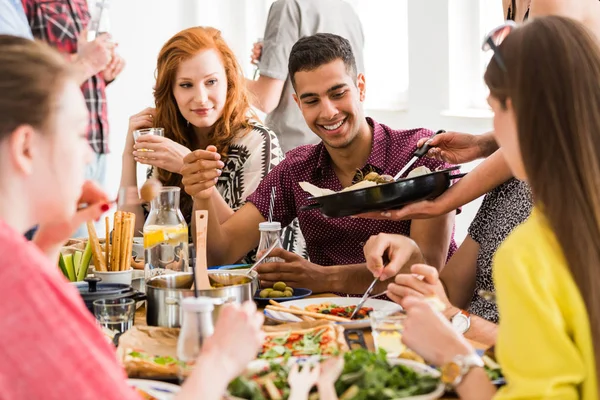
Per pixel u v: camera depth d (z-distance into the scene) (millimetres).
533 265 1163
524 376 1131
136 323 1928
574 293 1158
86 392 1018
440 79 4789
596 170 1174
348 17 4191
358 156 2584
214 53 2949
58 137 1146
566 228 1167
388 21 5551
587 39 1218
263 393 1289
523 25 1258
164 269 2104
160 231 2104
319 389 1258
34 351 1014
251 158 2957
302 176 2658
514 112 1229
